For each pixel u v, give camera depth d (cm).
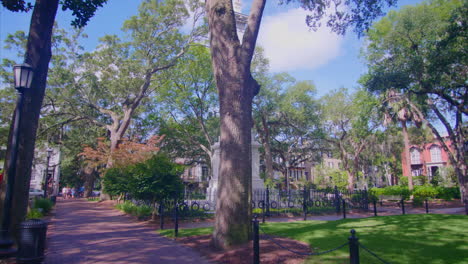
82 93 2998
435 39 1880
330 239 782
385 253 648
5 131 2752
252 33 868
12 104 2752
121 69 2853
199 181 5750
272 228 1053
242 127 811
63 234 1056
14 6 1092
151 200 1455
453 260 593
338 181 4600
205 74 3148
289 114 3622
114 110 3572
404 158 4669
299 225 1138
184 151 4122
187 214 1397
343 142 4209
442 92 1978
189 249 801
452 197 2870
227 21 858
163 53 2912
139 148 2494
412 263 585
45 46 889
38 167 4362
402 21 1911
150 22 2786
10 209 734
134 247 835
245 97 834
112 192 2200
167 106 3472
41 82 876
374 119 2877
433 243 713
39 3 880
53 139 3725
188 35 3031
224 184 787
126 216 1611
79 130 4012
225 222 766
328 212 1691
